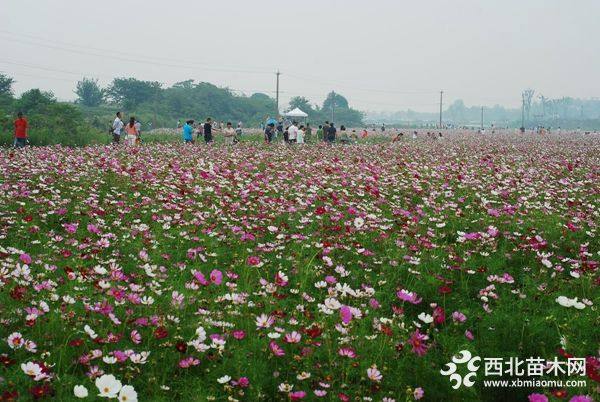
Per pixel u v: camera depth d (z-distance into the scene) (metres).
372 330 4.55
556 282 5.88
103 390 3.14
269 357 3.92
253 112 102.62
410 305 5.51
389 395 3.69
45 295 4.61
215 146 23.56
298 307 4.70
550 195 11.20
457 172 14.32
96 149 18.42
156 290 4.94
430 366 4.12
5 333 3.96
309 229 7.66
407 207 9.68
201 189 9.97
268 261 6.27
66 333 4.02
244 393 3.64
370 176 12.83
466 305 5.45
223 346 3.89
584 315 4.93
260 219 8.11
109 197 9.58
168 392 3.62
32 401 3.21
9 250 5.55
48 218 7.91
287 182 12.11
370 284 5.77
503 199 10.72
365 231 7.61
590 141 41.94
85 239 6.36
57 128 27.30
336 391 3.66
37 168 11.88
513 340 4.63
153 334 4.13
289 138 27.94
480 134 66.19
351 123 127.31
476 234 7.24
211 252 6.52
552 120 194.38
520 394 4.04
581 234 8.08
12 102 42.28
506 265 6.67
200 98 97.00
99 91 93.94
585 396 3.40
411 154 21.42
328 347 3.95
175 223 7.65
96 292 4.71
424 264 6.30
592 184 13.25
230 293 5.11
